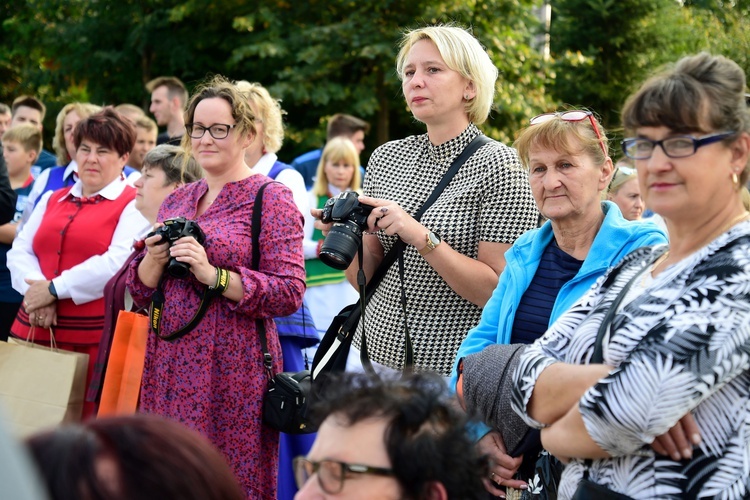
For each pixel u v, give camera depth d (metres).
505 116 12.48
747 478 1.75
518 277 2.91
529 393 2.03
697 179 1.84
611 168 2.88
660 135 1.85
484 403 2.49
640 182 1.92
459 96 3.46
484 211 3.36
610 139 2.94
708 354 1.72
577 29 12.32
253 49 12.23
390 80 12.16
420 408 1.60
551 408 1.99
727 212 1.90
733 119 1.83
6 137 6.50
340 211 3.14
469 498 1.60
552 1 12.69
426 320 3.39
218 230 3.55
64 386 4.13
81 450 1.15
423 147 3.60
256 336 3.52
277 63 13.00
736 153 1.87
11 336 4.65
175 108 7.27
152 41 13.63
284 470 4.18
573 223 2.85
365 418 1.59
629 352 1.88
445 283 3.38
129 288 3.64
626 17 11.97
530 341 2.84
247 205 3.62
